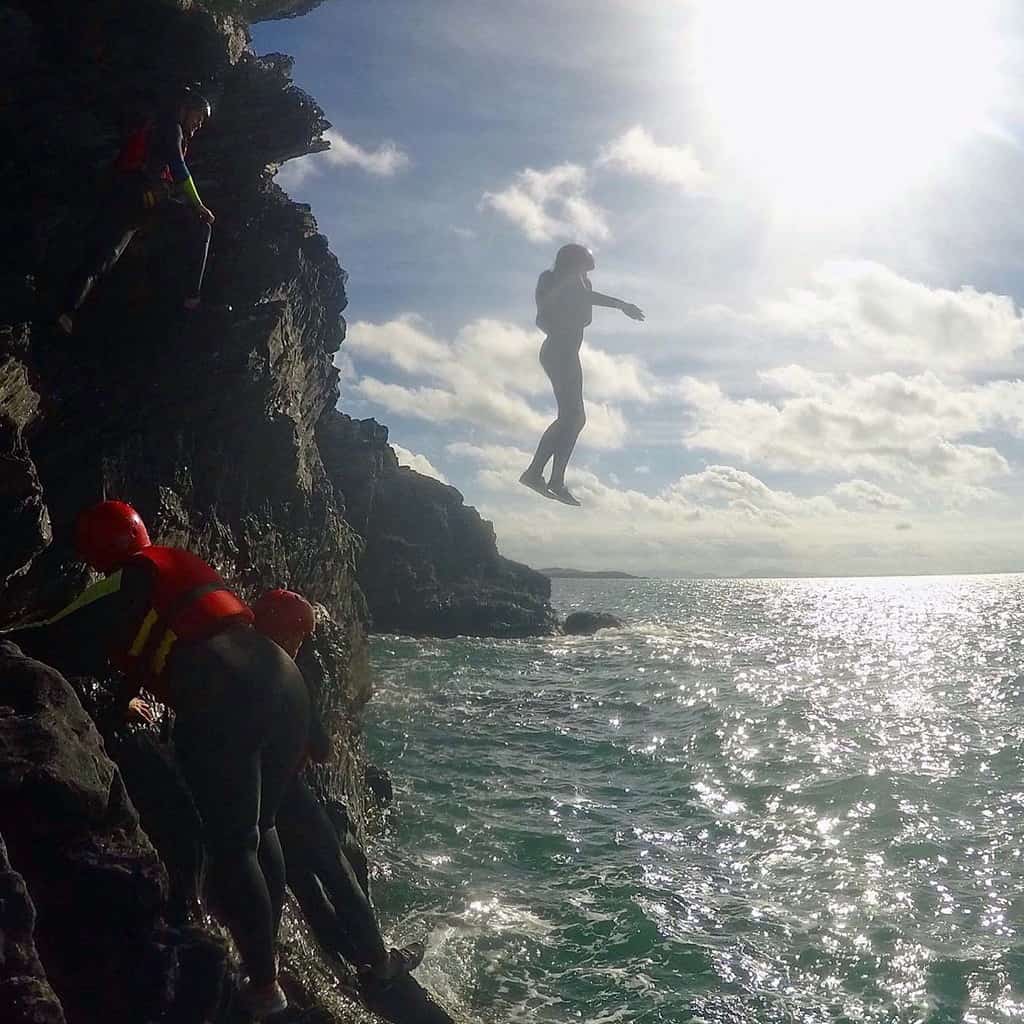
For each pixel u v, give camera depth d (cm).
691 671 3238
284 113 929
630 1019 729
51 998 320
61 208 694
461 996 747
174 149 648
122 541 456
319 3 1113
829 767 1606
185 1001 392
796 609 8844
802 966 823
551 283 647
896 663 3584
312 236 1211
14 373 549
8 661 430
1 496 477
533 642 4362
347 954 521
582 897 972
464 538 5038
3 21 745
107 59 797
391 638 4219
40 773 384
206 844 508
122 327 759
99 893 392
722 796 1402
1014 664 3538
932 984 792
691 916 927
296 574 1051
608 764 1631
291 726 439
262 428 921
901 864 1093
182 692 425
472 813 1262
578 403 654
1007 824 1252
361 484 3159
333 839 513
